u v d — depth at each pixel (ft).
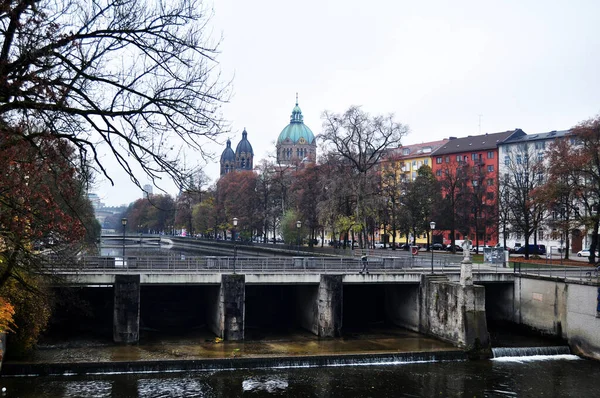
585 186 226.99
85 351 145.38
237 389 123.24
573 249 343.46
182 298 202.59
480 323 159.53
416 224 316.81
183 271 167.94
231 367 138.62
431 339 173.27
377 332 185.26
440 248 366.63
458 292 162.61
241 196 406.82
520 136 443.32
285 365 141.69
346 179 244.42
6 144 50.29
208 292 185.37
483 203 339.98
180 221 521.65
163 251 459.73
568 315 166.20
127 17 51.13
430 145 535.60
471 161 454.81
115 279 155.33
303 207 307.78
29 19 47.19
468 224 316.40
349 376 135.44
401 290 195.72
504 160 431.84
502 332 188.44
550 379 136.67
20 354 137.69
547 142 401.29
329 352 152.25
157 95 51.72
